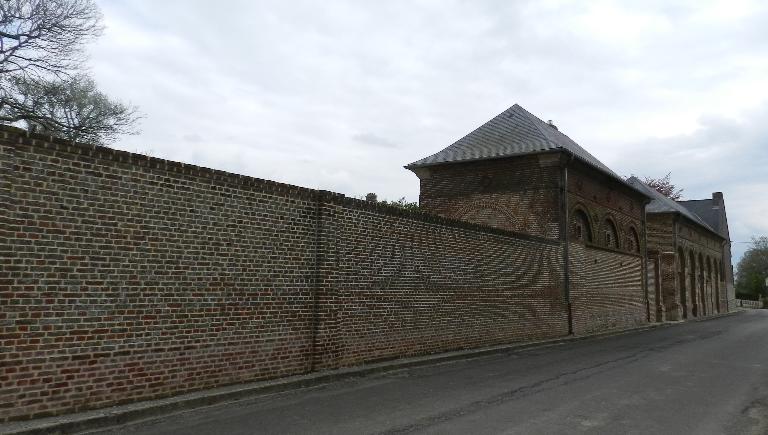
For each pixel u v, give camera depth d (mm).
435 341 13719
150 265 7871
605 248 24469
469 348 14953
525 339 17703
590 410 7980
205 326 8547
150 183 7945
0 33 20016
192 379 8320
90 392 7121
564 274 20578
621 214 27125
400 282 12688
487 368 12242
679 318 36438
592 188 23984
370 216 11898
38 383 6648
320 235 10602
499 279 16531
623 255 26844
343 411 7723
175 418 7258
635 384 10281
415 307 13117
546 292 19188
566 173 21438
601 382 10445
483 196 22891
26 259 6637
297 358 10055
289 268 10000
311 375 10008
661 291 34844
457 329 14555
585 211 23016
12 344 6461
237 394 8484
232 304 8961
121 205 7590
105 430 6641
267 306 9547
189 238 8398
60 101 23688
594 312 22922
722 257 54031
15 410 6434
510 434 6582
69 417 6684
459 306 14680
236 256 9078
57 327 6855
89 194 7258
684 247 39969
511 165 22359
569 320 20500
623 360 13938
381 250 12180
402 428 6789
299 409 7840
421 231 13477
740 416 7844
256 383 9094
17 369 6484
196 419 7211
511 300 17062
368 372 11016
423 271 13453
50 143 6922
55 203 6926
